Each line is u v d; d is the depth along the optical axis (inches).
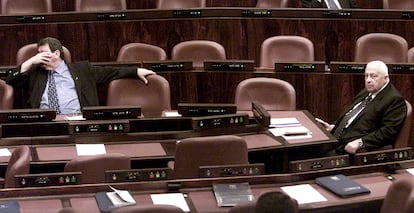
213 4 794.2
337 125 565.6
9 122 494.6
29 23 671.1
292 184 413.7
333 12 686.5
